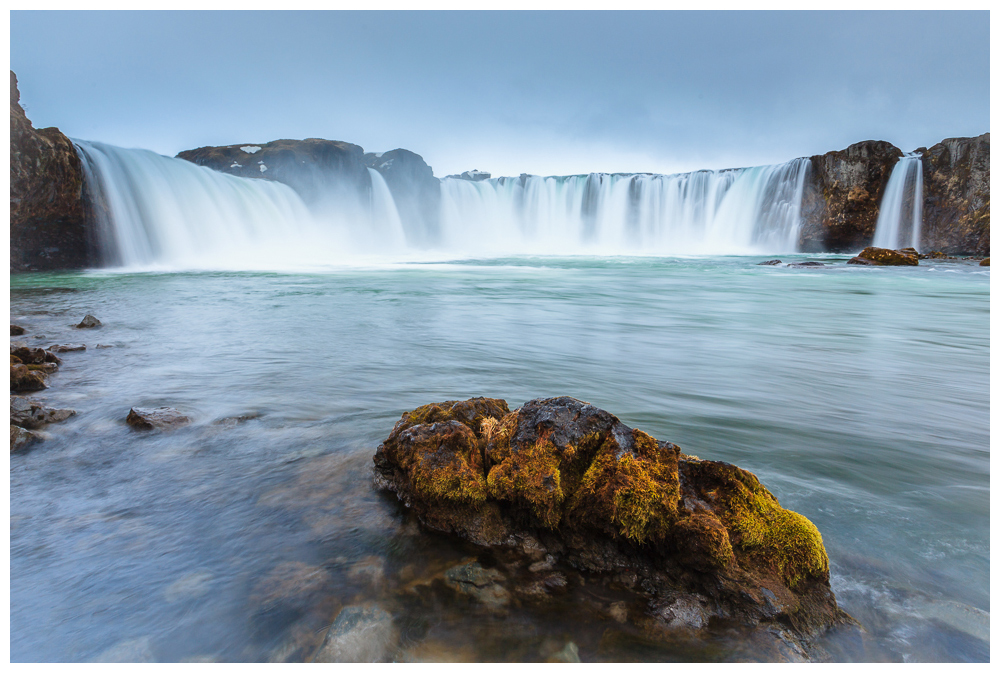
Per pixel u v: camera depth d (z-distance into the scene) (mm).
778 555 2654
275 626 2484
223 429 4887
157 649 2377
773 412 5727
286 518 3350
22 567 2877
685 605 2562
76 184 23922
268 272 26531
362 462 4105
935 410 5848
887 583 2764
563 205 58531
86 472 3980
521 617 2518
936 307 15078
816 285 20969
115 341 9328
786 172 48375
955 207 41125
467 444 3479
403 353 8492
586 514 2906
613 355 8578
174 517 3369
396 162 55812
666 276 25219
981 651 2330
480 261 37906
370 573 2824
